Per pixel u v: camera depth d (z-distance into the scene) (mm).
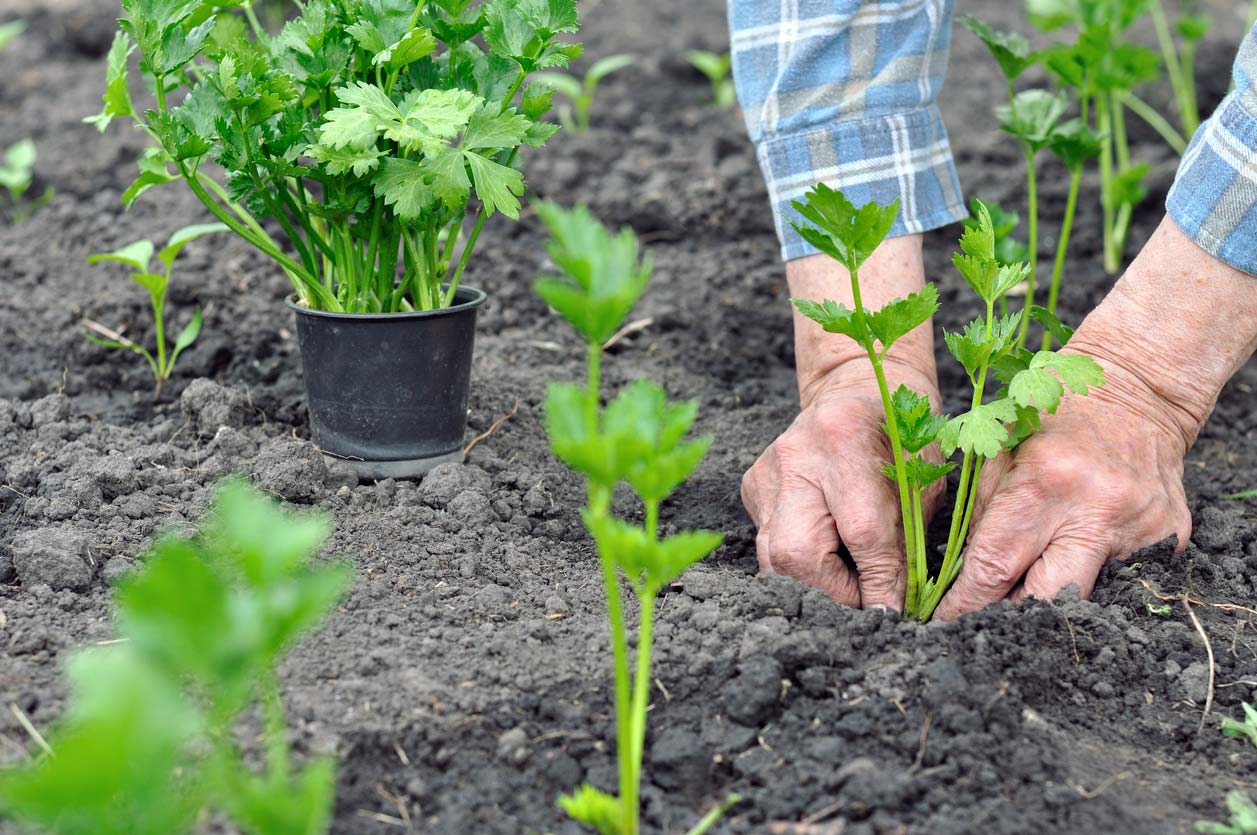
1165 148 2291
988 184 2211
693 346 1992
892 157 1730
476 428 1817
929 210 1745
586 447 1450
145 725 1268
